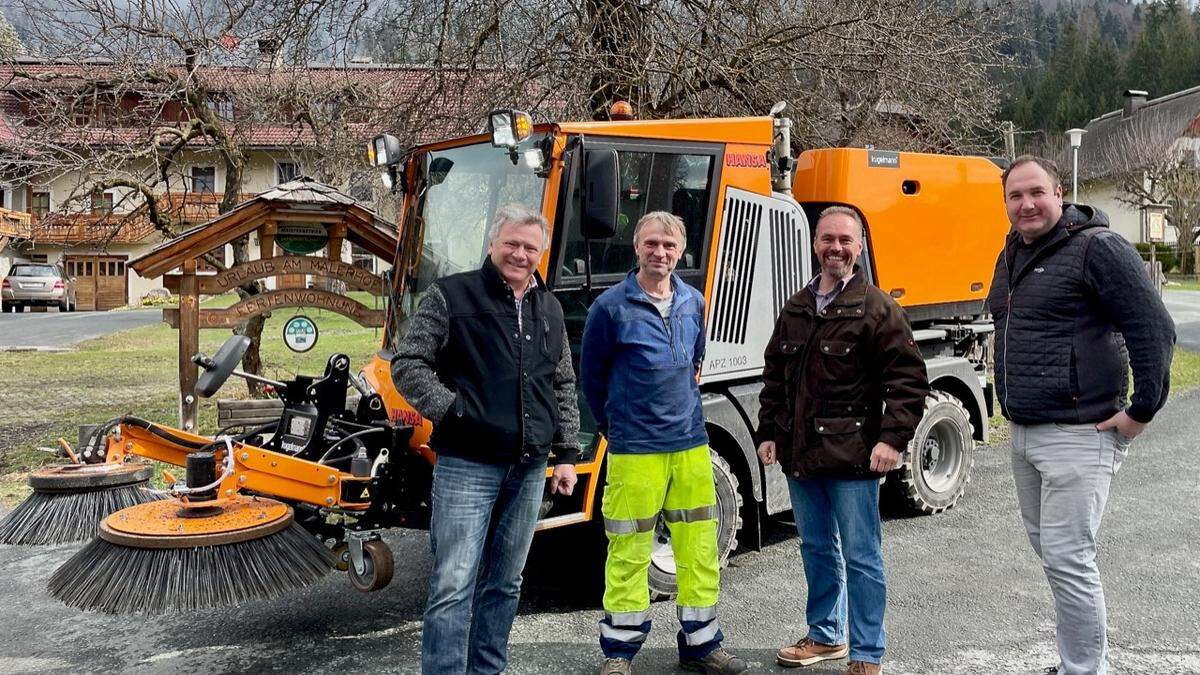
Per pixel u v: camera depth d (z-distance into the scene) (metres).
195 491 3.82
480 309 3.31
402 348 3.29
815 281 3.86
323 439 4.34
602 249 4.48
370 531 4.16
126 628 4.55
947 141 10.25
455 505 3.28
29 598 5.02
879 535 3.69
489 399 3.28
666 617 4.59
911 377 3.57
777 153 5.56
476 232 4.55
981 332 6.96
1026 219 3.36
